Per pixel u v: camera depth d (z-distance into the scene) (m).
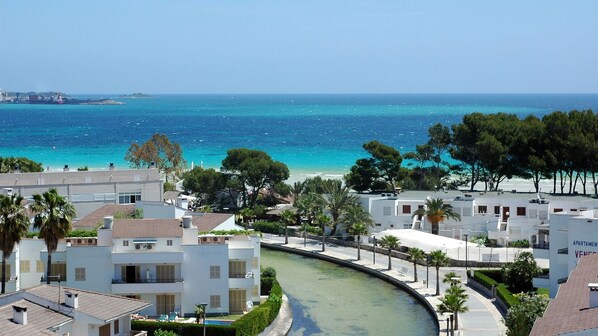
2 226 95.19
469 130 196.00
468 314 104.19
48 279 97.94
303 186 196.62
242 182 194.25
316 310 112.00
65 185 147.75
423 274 130.00
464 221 154.62
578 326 53.25
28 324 62.50
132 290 101.56
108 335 72.06
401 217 157.75
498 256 135.25
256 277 108.50
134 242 101.88
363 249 152.50
